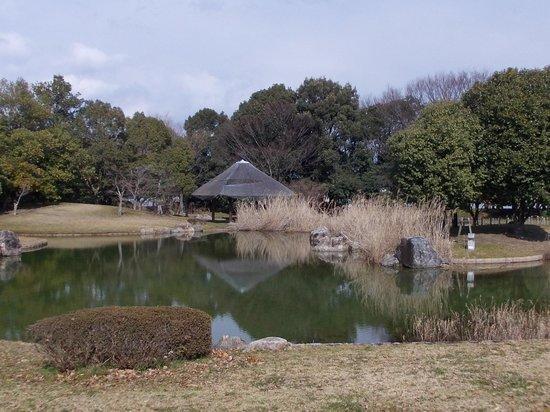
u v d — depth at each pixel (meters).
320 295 10.84
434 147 17.25
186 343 5.31
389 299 10.34
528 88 17.36
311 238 19.44
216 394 4.31
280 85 38.72
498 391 4.28
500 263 14.12
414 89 36.22
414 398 4.15
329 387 4.43
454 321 7.93
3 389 4.58
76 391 4.45
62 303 10.07
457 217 20.39
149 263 15.64
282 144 34.25
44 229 24.36
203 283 12.30
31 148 29.08
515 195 17.06
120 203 29.95
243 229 25.83
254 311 9.45
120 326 5.02
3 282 12.47
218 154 36.59
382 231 15.09
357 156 33.44
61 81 38.28
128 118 37.72
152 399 4.22
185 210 37.09
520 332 7.15
